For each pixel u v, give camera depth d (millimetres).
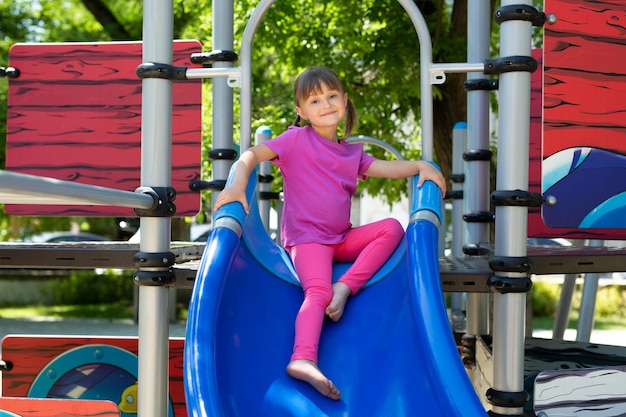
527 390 3166
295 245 3014
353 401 2500
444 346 2441
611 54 3061
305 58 7156
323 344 2707
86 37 11180
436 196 3055
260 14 3152
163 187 2932
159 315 2924
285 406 2451
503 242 2865
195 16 8477
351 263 3070
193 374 2314
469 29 4059
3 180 1869
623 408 2959
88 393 3734
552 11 3018
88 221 19188
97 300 15719
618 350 3939
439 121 7059
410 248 2830
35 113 4598
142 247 2922
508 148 2857
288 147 3113
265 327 2725
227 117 3816
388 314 2768
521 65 2824
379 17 6918
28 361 3758
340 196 3080
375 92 7137
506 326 2850
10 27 11750
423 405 2389
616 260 3098
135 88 4551
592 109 3043
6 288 15500
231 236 2777
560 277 15180
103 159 4551
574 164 3025
